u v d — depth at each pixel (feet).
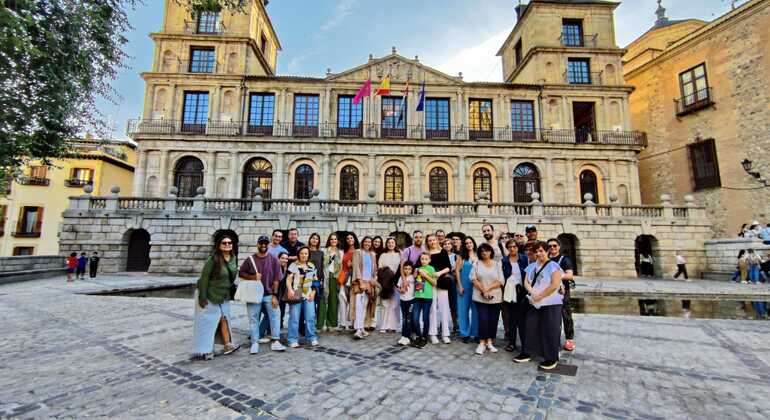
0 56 19.44
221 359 16.62
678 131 86.28
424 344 19.20
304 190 84.79
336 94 91.04
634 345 19.10
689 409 11.59
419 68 92.99
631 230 67.92
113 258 62.23
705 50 80.69
